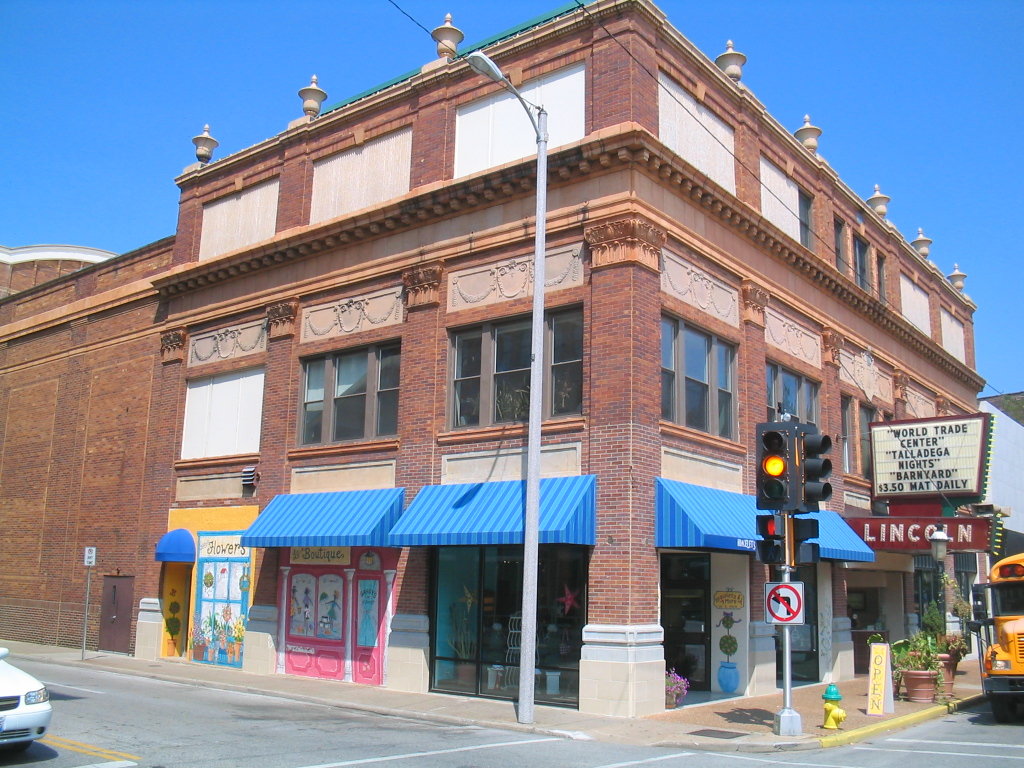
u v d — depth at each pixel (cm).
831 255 2573
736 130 2170
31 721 1045
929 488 2566
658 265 1773
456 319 1955
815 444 1426
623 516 1620
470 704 1677
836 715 1441
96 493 2716
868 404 2750
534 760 1146
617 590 1600
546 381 1798
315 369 2234
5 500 3091
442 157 2048
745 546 1709
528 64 1955
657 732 1407
